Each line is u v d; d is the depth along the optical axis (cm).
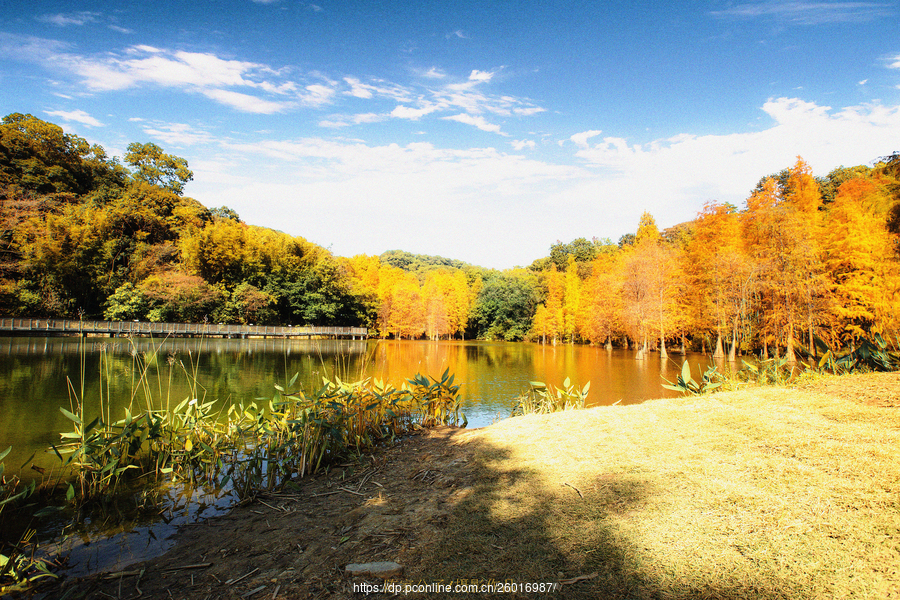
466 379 1745
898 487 272
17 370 1506
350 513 364
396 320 5853
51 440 729
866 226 2039
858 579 205
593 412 555
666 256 3116
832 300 2031
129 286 3403
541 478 367
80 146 4778
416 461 498
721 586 213
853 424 386
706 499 294
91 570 323
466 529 298
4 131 3988
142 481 523
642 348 3012
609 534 268
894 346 766
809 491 285
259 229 5144
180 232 4384
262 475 498
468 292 6831
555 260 6788
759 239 2417
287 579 271
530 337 5750
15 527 412
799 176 2388
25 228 3130
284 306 4603
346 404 613
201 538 364
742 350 2767
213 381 1427
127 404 1011
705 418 456
